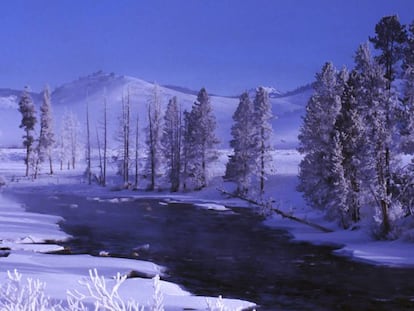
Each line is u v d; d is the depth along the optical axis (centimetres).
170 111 7469
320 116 4119
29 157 8531
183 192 6912
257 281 2020
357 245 2861
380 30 3438
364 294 1822
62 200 5628
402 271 2225
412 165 3175
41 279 1586
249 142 6166
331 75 4250
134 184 7625
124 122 7869
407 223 3064
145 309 1166
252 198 5825
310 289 1897
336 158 3541
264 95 6294
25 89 8575
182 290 1742
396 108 3170
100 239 2986
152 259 2419
